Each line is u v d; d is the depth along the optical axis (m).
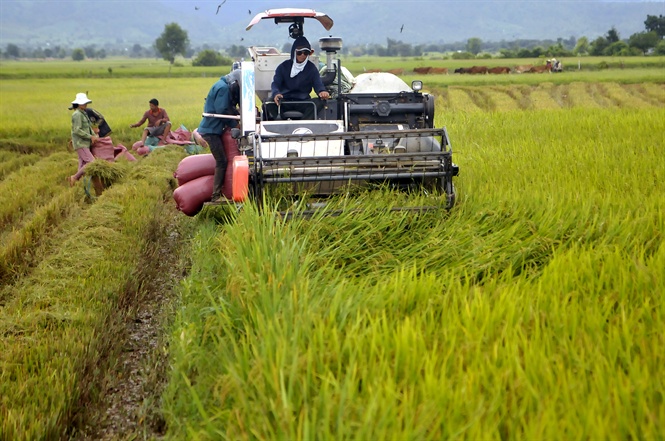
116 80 78.38
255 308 5.91
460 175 11.10
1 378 5.93
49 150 24.58
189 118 28.72
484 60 111.94
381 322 5.55
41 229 11.26
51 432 5.28
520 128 18.52
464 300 5.67
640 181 10.31
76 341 6.63
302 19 10.72
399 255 7.82
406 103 10.74
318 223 8.23
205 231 9.73
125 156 18.23
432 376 4.33
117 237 9.88
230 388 4.65
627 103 35.59
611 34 130.25
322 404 4.22
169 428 5.05
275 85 10.66
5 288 8.63
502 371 4.53
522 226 8.12
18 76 87.25
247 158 8.91
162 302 8.32
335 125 10.26
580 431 3.77
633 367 4.44
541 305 5.71
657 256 6.73
